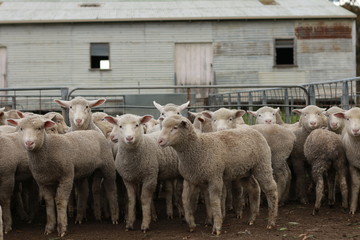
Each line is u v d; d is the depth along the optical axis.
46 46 32.19
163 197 11.82
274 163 9.70
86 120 10.57
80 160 8.61
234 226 8.34
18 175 8.97
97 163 9.07
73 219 9.60
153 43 32.47
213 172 7.70
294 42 32.50
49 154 8.09
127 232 8.28
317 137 9.11
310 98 14.12
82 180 9.21
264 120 11.68
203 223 8.80
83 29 32.28
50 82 32.25
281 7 34.47
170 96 19.59
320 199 8.90
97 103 10.72
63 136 8.55
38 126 7.89
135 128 8.23
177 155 8.47
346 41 32.47
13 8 34.78
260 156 8.16
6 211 8.55
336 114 9.26
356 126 8.59
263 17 32.06
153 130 11.46
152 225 8.82
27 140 7.73
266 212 9.44
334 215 8.86
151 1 36.91
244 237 7.48
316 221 8.45
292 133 10.02
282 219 8.73
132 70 32.47
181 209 9.52
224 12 33.38
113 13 33.25
